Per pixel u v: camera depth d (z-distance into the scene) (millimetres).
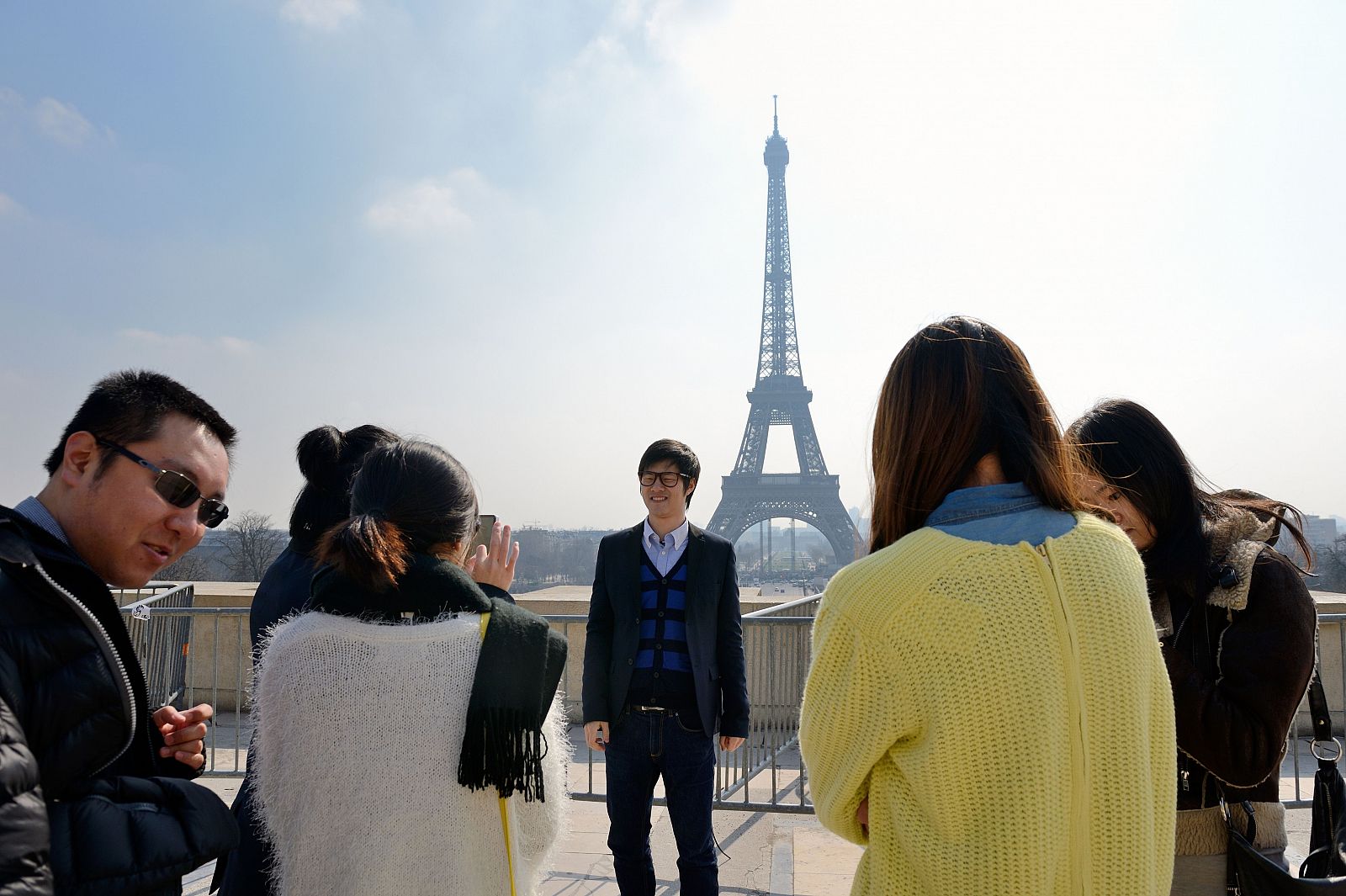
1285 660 2033
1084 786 1409
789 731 7098
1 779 1239
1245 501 2480
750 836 5566
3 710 1311
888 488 1752
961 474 1679
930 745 1433
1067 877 1405
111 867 1477
